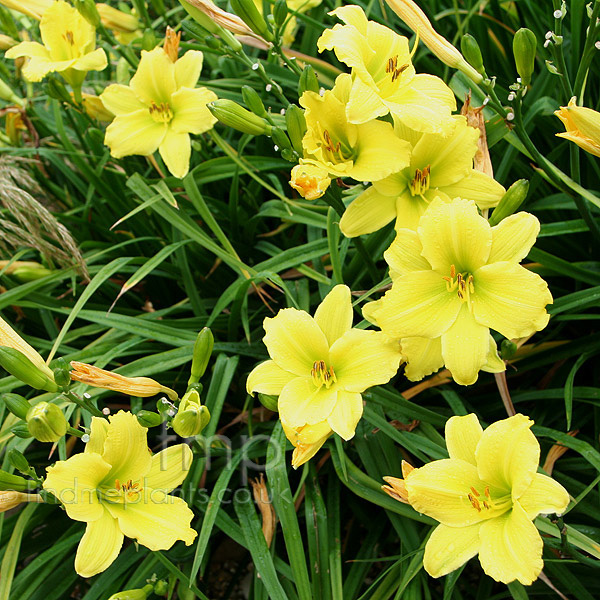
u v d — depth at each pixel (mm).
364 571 782
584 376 860
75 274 879
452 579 730
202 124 824
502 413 842
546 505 640
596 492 773
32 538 830
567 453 821
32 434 672
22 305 873
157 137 832
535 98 886
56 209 994
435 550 660
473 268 683
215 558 892
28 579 777
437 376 815
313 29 969
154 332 830
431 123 687
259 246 931
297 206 865
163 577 767
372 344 693
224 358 823
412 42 943
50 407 670
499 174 844
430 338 681
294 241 936
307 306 856
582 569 762
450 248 678
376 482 768
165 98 835
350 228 724
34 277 901
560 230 813
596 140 697
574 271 809
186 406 684
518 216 676
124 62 946
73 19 867
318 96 700
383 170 699
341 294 708
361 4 958
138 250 942
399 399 775
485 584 780
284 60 765
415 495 662
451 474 667
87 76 1040
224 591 876
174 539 687
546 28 931
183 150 826
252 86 941
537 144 918
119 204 928
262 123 740
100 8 924
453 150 711
